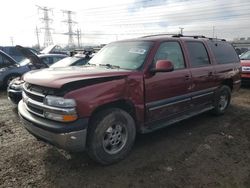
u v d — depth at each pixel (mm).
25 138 4766
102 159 3625
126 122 3857
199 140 4680
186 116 5000
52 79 3428
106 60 4707
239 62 6805
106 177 3426
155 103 4234
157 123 4426
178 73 4625
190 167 3701
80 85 3361
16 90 6438
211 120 5898
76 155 4027
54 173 3514
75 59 8375
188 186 3230
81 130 3287
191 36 5645
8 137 4820
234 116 6266
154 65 4223
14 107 7113
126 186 3227
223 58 6180
